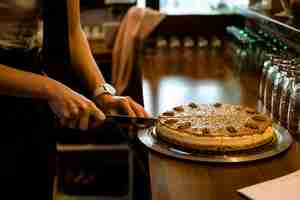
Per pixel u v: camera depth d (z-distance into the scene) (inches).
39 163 60.3
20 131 58.2
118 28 109.9
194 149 51.1
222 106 60.3
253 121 54.7
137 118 55.7
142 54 103.2
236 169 47.6
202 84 80.1
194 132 51.4
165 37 110.3
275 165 48.3
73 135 121.3
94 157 121.4
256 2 97.4
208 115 56.8
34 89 51.1
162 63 95.5
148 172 48.7
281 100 61.4
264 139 52.2
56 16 61.8
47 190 62.1
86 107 50.3
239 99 71.7
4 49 55.7
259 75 84.2
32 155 59.6
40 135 59.5
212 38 109.6
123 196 118.4
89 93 62.1
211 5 118.0
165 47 108.8
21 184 60.2
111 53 109.6
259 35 89.6
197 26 110.4
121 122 57.0
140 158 54.0
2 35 55.3
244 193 42.6
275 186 43.4
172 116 56.6
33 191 60.8
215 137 50.5
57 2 61.2
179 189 44.1
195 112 57.9
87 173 121.3
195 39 110.1
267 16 80.9
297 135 56.4
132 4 120.9
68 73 63.2
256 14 87.3
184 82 81.5
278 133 55.6
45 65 62.9
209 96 73.1
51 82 51.6
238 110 58.5
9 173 59.1
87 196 118.5
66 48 62.9
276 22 74.1
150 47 108.5
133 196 91.1
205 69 90.4
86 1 131.1
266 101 67.4
